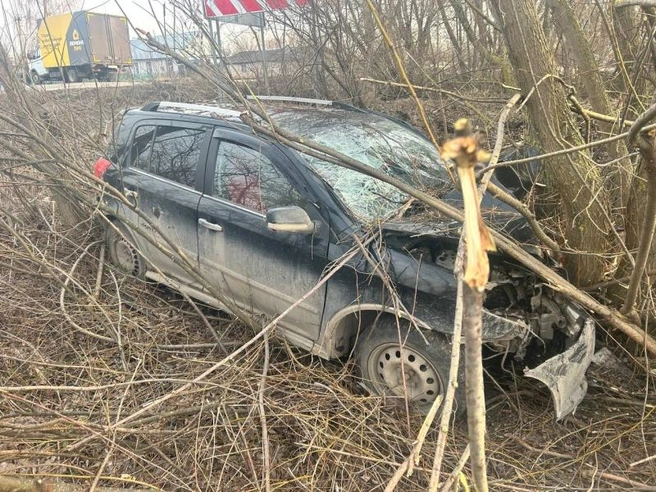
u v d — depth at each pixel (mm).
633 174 2973
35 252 4590
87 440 2326
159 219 4145
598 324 3047
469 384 929
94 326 3881
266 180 3490
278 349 3582
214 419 2820
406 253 2969
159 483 2510
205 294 3977
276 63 7383
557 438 2867
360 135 3789
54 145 4754
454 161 744
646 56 3055
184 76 7105
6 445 2576
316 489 2506
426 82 6543
